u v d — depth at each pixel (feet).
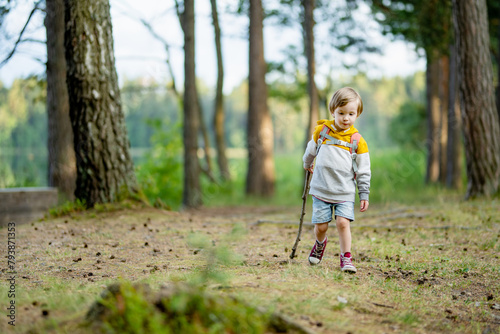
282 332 8.48
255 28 57.00
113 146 24.30
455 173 53.78
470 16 29.86
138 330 7.52
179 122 48.88
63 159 33.22
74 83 23.57
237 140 290.35
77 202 23.94
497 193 29.76
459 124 53.57
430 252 17.51
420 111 90.99
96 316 8.53
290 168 92.84
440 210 26.58
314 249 14.44
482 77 29.96
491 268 15.30
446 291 13.12
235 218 28.19
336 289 11.62
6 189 26.22
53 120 33.30
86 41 23.32
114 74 24.43
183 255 15.98
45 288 11.82
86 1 23.26
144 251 16.70
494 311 11.80
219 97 59.93
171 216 24.43
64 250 16.83
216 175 60.85
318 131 14.25
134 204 24.54
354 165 13.85
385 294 12.08
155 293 8.70
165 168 46.88
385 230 22.41
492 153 30.09
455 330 10.33
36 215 25.99
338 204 13.84
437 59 54.95
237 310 8.25
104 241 18.44
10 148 92.43
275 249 17.20
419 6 52.06
